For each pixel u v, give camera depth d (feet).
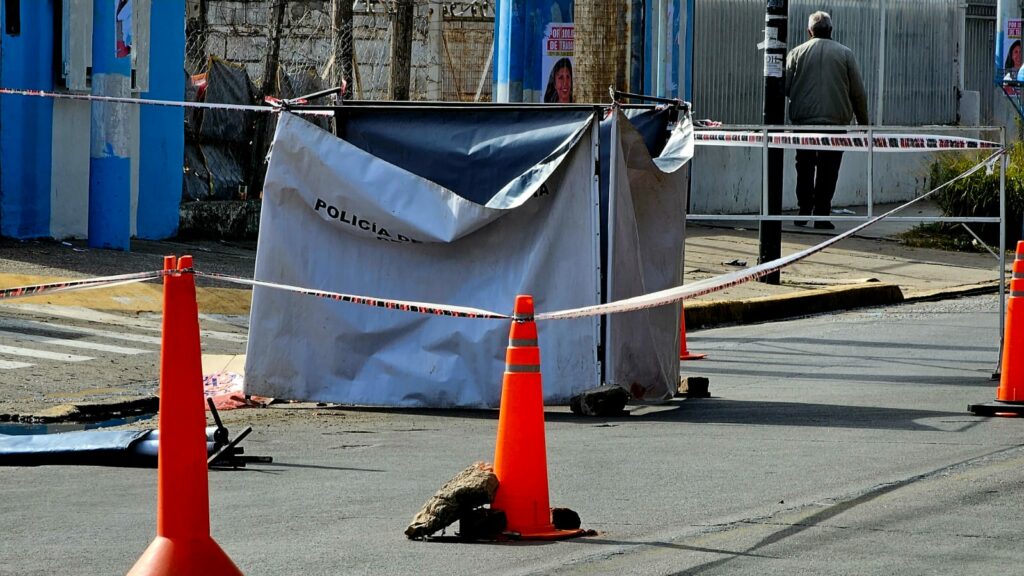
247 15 187.01
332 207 63.26
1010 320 61.11
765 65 109.40
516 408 38.78
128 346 79.05
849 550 36.83
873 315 103.09
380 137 65.16
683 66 133.59
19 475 48.93
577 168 62.69
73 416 61.87
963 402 64.64
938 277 119.85
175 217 126.82
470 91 164.66
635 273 64.23
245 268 109.09
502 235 63.21
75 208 115.44
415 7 166.61
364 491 45.62
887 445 53.06
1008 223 136.56
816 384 72.23
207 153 137.28
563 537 38.52
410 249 63.72
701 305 99.30
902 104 173.58
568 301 62.69
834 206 158.30
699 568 35.17
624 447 53.57
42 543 38.45
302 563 35.99
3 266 96.84
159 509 30.66
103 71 108.99
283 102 64.59
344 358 64.03
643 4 119.14
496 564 35.78
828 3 163.84
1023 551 36.60
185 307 30.58
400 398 63.36
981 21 192.44
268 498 44.50
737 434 56.59
